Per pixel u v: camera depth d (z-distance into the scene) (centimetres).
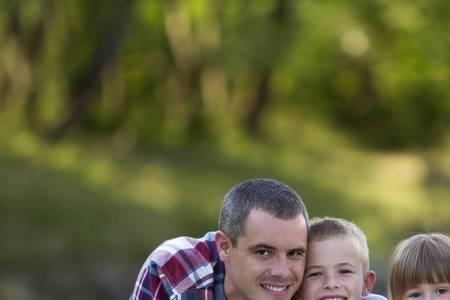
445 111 3609
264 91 3148
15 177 1900
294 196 433
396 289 473
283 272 428
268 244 427
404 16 3272
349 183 2664
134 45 2808
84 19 2406
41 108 2417
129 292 1747
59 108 2427
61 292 1669
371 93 3628
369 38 3375
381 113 3647
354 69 3569
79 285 1694
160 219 1930
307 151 3109
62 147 2284
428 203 2602
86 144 2494
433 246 462
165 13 2780
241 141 2939
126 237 1831
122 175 2173
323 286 444
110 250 1795
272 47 2784
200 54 2845
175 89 2858
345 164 3003
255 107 3156
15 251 1705
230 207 436
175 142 2798
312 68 3494
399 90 3600
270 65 2862
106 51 2405
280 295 432
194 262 457
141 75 2839
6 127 2298
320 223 450
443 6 3291
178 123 2842
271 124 3288
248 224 429
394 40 3412
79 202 1873
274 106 3478
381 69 3497
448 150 3484
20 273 1669
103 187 2003
